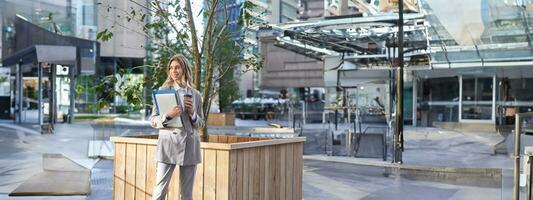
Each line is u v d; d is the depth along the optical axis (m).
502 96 25.47
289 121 28.36
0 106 24.36
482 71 25.22
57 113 23.22
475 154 15.12
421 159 13.71
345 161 13.14
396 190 9.04
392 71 20.97
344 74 27.86
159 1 6.82
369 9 15.94
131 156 5.95
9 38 21.92
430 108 27.95
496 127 21.91
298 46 22.12
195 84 6.13
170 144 5.05
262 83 48.47
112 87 7.38
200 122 5.18
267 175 5.87
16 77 24.02
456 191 9.02
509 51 20.36
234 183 5.39
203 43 6.25
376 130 19.34
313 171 11.45
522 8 16.14
